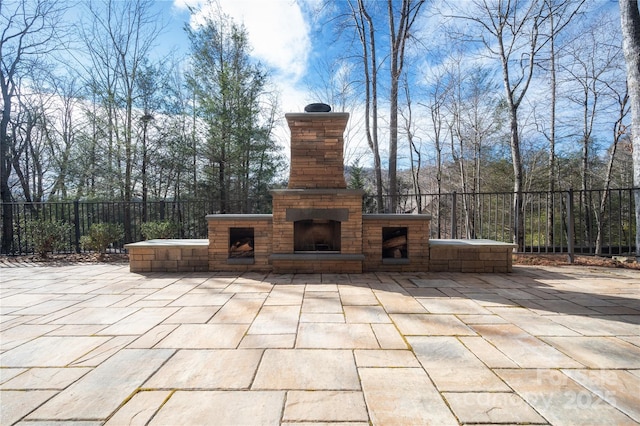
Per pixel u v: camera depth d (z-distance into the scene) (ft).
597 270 18.39
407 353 7.50
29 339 8.44
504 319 9.94
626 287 14.23
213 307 11.35
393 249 18.67
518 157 25.64
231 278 16.24
